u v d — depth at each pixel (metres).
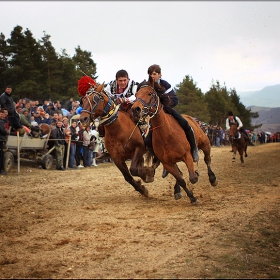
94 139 16.58
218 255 4.84
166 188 10.21
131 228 6.01
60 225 6.27
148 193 8.80
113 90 8.23
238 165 16.73
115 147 7.89
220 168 15.52
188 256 4.78
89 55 35.78
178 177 7.61
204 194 9.01
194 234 5.66
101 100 7.42
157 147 7.46
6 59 27.42
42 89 27.66
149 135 7.91
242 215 6.78
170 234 5.67
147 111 6.96
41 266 4.51
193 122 8.92
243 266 4.56
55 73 28.86
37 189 10.08
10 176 12.40
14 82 27.09
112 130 7.75
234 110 61.66
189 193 7.73
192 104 46.97
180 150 7.36
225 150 28.34
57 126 14.78
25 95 26.89
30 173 13.35
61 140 14.83
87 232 5.84
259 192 9.14
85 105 7.31
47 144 15.31
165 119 7.27
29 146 14.04
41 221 6.57
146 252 4.91
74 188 10.30
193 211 7.14
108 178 12.41
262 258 4.88
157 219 6.56
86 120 7.21
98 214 7.05
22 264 4.59
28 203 8.24
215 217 6.62
